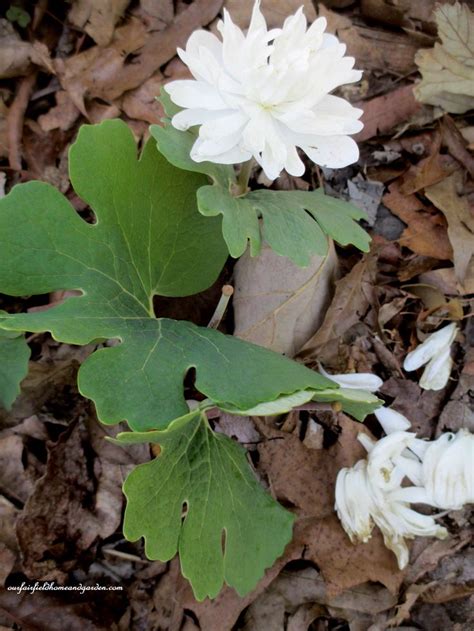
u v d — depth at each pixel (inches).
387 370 11.8
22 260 9.1
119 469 11.1
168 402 8.7
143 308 9.8
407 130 12.8
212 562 9.4
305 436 11.4
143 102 12.8
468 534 11.0
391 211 12.5
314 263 11.2
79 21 13.0
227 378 8.9
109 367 8.7
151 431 8.4
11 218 9.0
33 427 11.2
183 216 10.1
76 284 9.3
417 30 13.5
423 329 11.9
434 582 10.9
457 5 12.5
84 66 12.8
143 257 9.9
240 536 9.7
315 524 11.0
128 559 11.0
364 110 12.9
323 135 9.4
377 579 10.7
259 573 9.9
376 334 11.9
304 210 10.0
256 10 9.1
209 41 9.5
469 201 12.3
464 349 11.8
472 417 11.4
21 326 8.5
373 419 11.6
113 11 12.8
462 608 10.8
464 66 12.5
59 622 10.4
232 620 10.5
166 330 9.5
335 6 13.5
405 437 10.9
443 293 12.0
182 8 12.9
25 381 11.3
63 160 12.6
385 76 13.2
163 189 9.8
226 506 9.6
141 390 8.7
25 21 13.0
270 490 11.2
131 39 12.9
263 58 8.9
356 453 11.2
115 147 9.4
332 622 11.0
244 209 9.6
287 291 11.3
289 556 10.8
